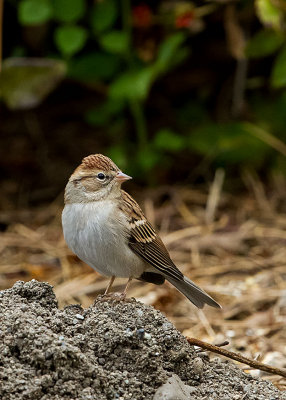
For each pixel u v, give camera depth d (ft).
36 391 18.71
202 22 42.60
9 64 39.34
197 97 47.42
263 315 30.86
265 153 43.83
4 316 20.38
